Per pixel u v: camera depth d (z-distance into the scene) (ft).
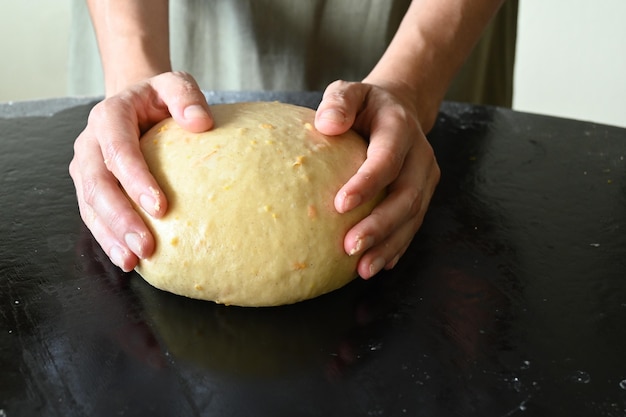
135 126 2.59
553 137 3.75
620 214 3.07
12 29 6.39
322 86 4.53
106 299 2.46
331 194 2.42
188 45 4.49
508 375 2.18
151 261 2.40
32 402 2.02
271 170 2.41
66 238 2.79
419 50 3.27
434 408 2.04
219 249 2.32
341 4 4.23
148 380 2.11
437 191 3.23
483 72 4.93
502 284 2.60
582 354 2.27
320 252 2.36
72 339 2.27
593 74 7.04
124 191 2.47
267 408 2.02
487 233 2.91
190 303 2.46
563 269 2.69
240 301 2.39
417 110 3.11
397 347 2.28
